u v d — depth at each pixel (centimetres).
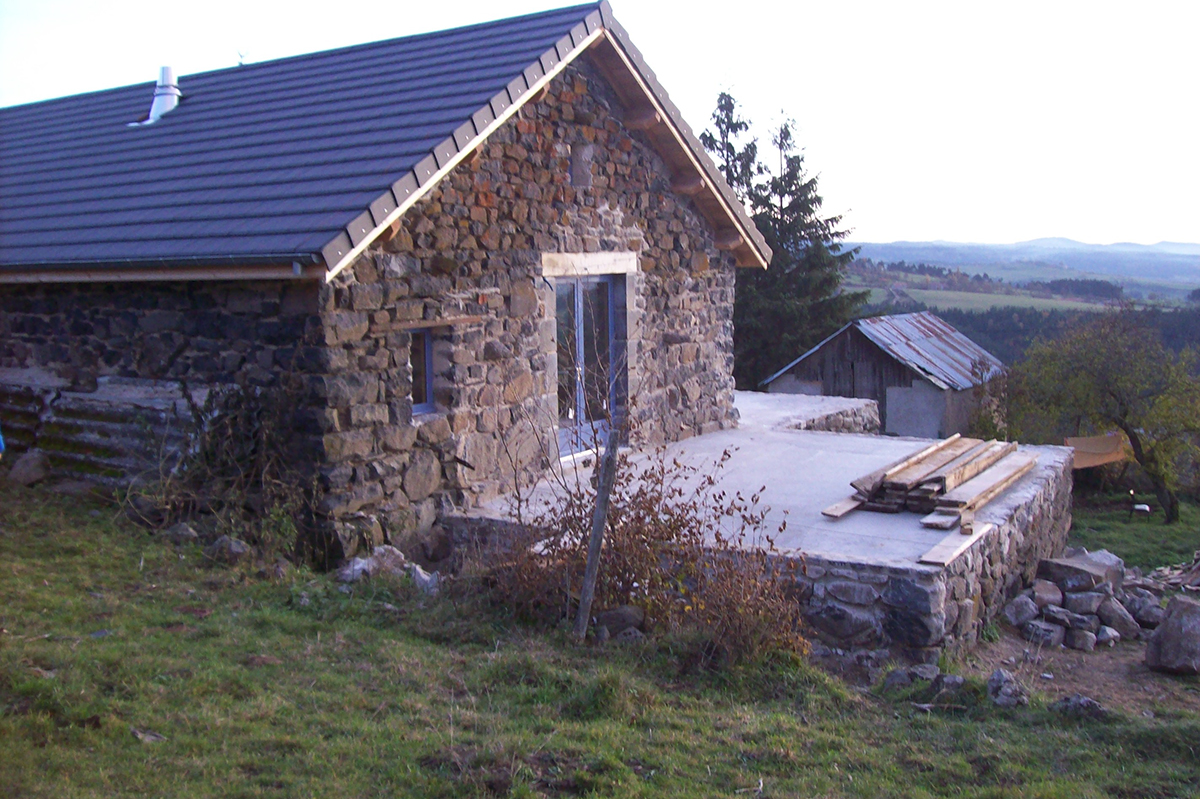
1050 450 1101
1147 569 1477
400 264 738
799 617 628
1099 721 495
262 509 689
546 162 893
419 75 864
